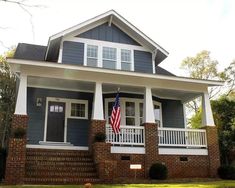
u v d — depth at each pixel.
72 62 17.53
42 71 14.98
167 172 14.64
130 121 18.12
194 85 17.42
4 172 13.55
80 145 17.42
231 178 15.34
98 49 18.30
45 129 17.00
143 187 10.64
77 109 17.95
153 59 19.17
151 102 16.25
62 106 17.73
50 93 17.62
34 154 14.22
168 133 16.69
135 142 15.67
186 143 16.58
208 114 17.16
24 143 12.93
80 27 17.75
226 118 23.47
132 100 18.47
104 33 18.70
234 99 24.16
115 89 17.69
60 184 12.12
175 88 17.06
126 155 15.15
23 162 12.62
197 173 16.03
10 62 14.18
